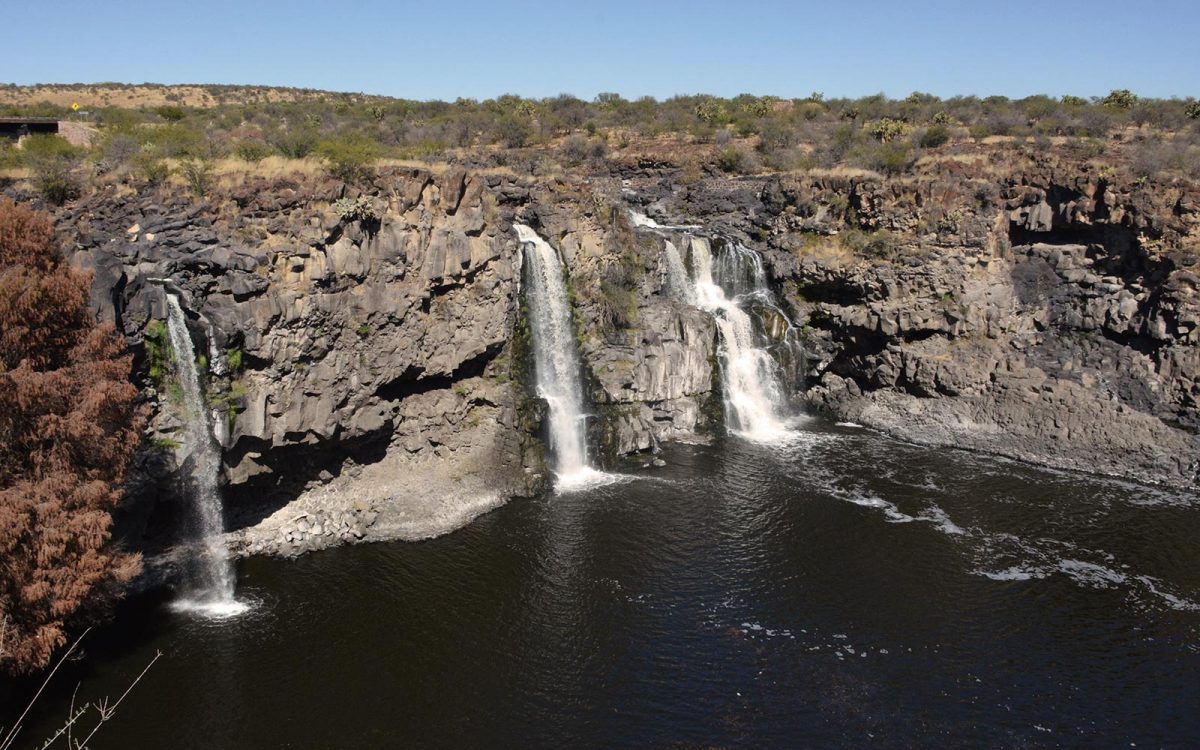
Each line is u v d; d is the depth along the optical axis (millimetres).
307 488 40219
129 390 26484
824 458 50375
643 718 27906
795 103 107375
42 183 35281
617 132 88562
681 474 47688
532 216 48625
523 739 26844
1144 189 50656
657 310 53562
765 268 62094
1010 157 59906
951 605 34938
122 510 32750
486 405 45156
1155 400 50219
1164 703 29062
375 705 28156
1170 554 39219
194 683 28812
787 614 34062
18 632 24250
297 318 36188
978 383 54062
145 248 33531
